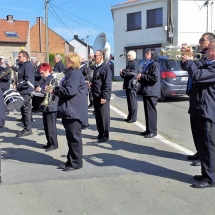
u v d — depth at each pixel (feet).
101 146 21.04
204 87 14.19
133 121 27.89
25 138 23.26
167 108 34.53
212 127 14.11
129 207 12.67
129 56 27.20
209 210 12.43
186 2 77.66
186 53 14.24
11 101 20.07
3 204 13.01
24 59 23.53
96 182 15.11
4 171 16.71
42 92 19.20
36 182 15.16
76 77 15.62
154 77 21.90
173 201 13.16
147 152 19.70
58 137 23.43
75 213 12.26
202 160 14.48
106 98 21.49
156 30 83.10
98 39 31.24
